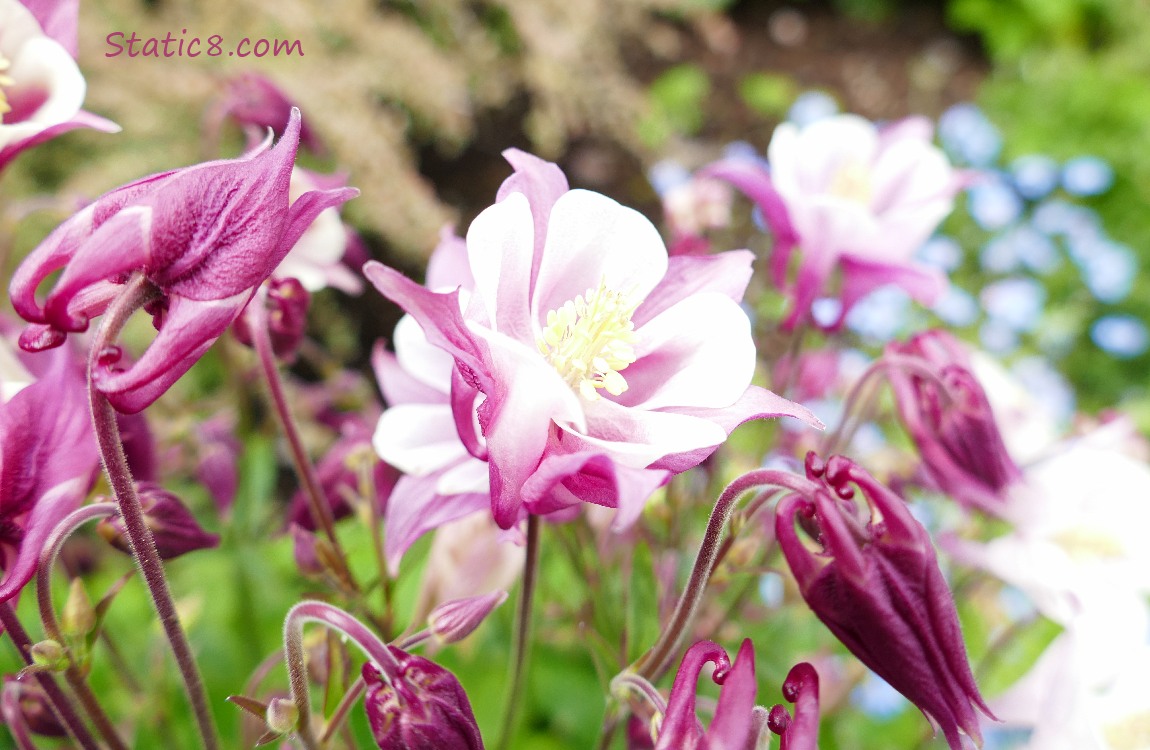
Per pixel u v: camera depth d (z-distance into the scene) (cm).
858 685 36
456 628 23
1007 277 77
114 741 23
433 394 26
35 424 21
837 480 21
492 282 21
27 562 20
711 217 41
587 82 75
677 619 22
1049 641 41
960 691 21
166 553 24
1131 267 71
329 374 39
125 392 19
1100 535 29
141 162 51
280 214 19
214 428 33
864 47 115
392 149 57
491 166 82
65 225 19
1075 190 75
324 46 58
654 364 23
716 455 32
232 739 34
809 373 39
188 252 19
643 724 26
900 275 31
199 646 35
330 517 27
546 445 21
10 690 25
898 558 20
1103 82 97
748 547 26
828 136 33
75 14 24
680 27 111
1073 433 36
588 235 22
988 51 115
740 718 20
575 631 35
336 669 25
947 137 83
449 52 72
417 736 20
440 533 28
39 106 24
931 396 27
